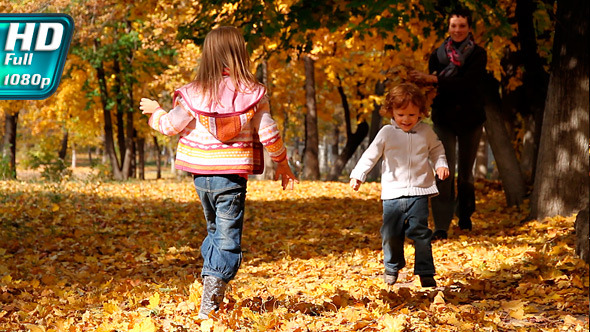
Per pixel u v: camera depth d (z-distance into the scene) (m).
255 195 15.59
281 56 12.48
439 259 6.61
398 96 4.95
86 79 30.48
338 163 29.53
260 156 4.12
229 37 4.07
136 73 29.69
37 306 4.65
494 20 9.79
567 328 3.97
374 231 9.23
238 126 3.94
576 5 8.50
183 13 13.65
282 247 7.97
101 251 7.63
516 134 19.45
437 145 5.11
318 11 9.20
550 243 7.02
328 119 32.19
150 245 8.03
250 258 7.45
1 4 13.53
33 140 59.88
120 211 11.00
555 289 5.04
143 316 4.34
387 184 5.05
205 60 4.07
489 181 14.87
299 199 14.43
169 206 12.27
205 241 4.24
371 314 4.27
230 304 4.47
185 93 4.04
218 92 3.97
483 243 7.38
